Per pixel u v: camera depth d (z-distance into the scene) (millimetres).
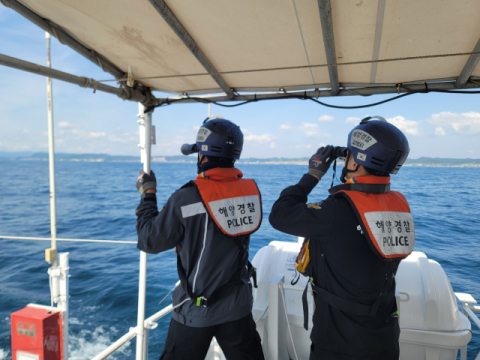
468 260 9352
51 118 1868
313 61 1872
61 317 2068
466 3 1196
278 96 2475
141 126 2191
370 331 1241
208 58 1926
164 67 2039
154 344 5375
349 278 1253
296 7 1313
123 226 16344
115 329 5980
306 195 1398
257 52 1805
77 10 1432
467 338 1896
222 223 1452
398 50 1640
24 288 7902
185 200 1436
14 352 1996
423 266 2221
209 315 1477
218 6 1347
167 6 1352
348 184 1335
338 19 1385
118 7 1390
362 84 2205
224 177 1557
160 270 8672
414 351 1998
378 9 1283
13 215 20562
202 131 1575
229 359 1613
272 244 2615
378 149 1242
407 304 2033
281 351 2113
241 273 1574
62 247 11391
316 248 1358
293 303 2125
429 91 2076
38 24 1522
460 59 1698
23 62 1482
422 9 1260
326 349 1298
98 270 8891
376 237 1204
